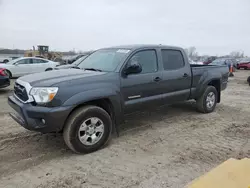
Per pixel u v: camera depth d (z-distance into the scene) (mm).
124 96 4207
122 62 4262
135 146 4082
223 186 1515
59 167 3350
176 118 5801
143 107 4582
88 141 3766
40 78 3764
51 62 16328
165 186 2891
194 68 5672
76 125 3586
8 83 9242
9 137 4410
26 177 3086
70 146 3631
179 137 4535
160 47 4973
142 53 4613
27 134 4566
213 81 6492
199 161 3553
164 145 4145
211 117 5938
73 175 3139
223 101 8164
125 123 5348
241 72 24781
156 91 4750
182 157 3678
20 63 14938
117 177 3096
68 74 3953
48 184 2926
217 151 3910
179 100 5410
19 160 3543
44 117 3355
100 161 3531
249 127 5191
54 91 3396
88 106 3760
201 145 4156
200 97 6113
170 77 5000
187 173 3203
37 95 3424
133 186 2891
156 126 5168
